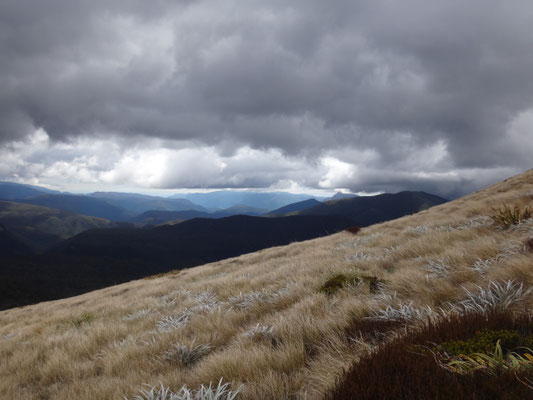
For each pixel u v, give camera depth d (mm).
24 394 5035
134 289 18703
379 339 3529
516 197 15016
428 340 2602
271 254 19016
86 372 5340
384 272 7359
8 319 16672
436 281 5148
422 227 13297
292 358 3611
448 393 1730
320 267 9781
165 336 6184
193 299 10008
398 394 1807
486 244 6469
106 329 7949
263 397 2932
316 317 4871
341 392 2029
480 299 3789
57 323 11336
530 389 1692
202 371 3850
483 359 2090
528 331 2623
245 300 7781
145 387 3836
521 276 4281
